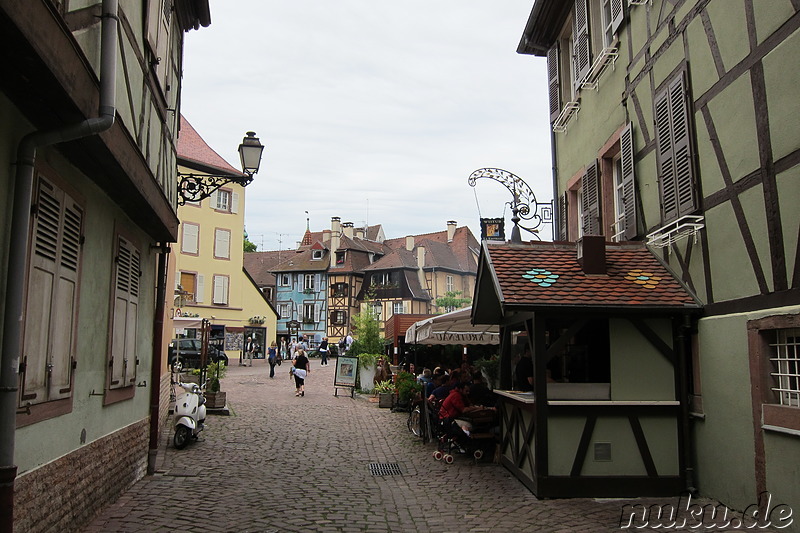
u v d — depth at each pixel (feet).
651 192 28.84
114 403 22.66
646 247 28.78
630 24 31.30
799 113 18.54
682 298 24.53
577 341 27.25
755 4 20.66
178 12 31.32
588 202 37.40
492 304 30.66
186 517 20.93
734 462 21.59
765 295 20.17
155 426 28.60
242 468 29.99
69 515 17.78
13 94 13.03
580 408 24.07
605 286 25.25
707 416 23.29
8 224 13.58
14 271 13.32
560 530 19.72
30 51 11.20
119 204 22.38
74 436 18.17
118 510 21.47
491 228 49.57
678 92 25.77
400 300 192.95
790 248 18.90
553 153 45.55
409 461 32.50
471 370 46.01
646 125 29.40
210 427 43.47
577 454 23.94
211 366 52.34
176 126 31.83
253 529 19.74
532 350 24.85
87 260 19.21
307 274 209.56
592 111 37.40
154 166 24.54
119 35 18.04
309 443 37.93
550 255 27.99
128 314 24.16
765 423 19.84
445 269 203.72
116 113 16.92
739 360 21.34
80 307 18.57
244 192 142.20
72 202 17.61
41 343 15.40
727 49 22.35
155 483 26.17
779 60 19.47
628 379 24.44
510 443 29.35
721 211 22.79
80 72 13.66
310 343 203.92
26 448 14.76
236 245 139.85
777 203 19.54
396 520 21.18
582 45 38.11
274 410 54.65
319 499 24.06
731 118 22.09
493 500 23.84
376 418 51.13
